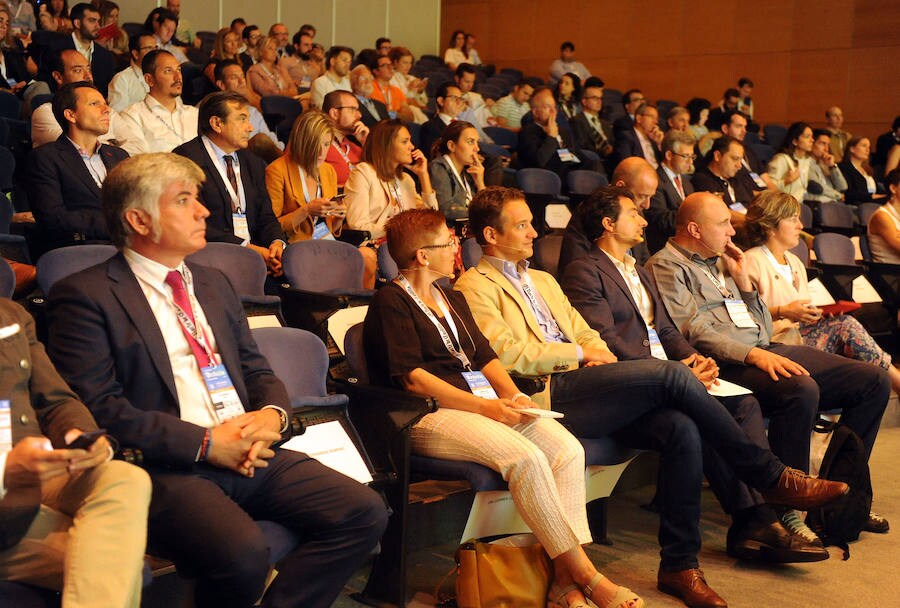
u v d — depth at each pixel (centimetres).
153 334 206
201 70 726
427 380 265
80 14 670
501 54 1309
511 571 249
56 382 190
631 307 338
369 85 745
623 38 1219
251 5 1073
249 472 203
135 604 171
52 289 205
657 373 280
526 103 980
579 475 259
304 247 346
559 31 1266
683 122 812
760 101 1127
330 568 207
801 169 826
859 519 311
